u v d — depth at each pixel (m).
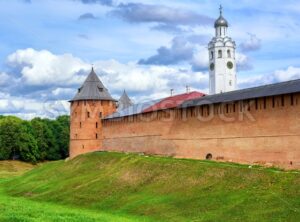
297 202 35.19
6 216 36.25
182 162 52.84
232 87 121.69
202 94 69.44
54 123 132.50
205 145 54.56
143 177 52.31
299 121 42.47
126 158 63.22
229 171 45.25
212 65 122.56
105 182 54.75
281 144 44.31
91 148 82.38
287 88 44.47
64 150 128.50
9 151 117.12
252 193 38.97
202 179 45.72
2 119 133.75
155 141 64.56
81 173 64.31
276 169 43.72
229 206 37.69
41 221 34.72
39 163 120.06
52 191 57.00
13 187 65.88
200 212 38.06
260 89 49.38
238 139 49.62
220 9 123.06
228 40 121.25
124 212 42.56
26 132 119.88
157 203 42.62
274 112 45.25
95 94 83.25
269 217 34.00
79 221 35.78
